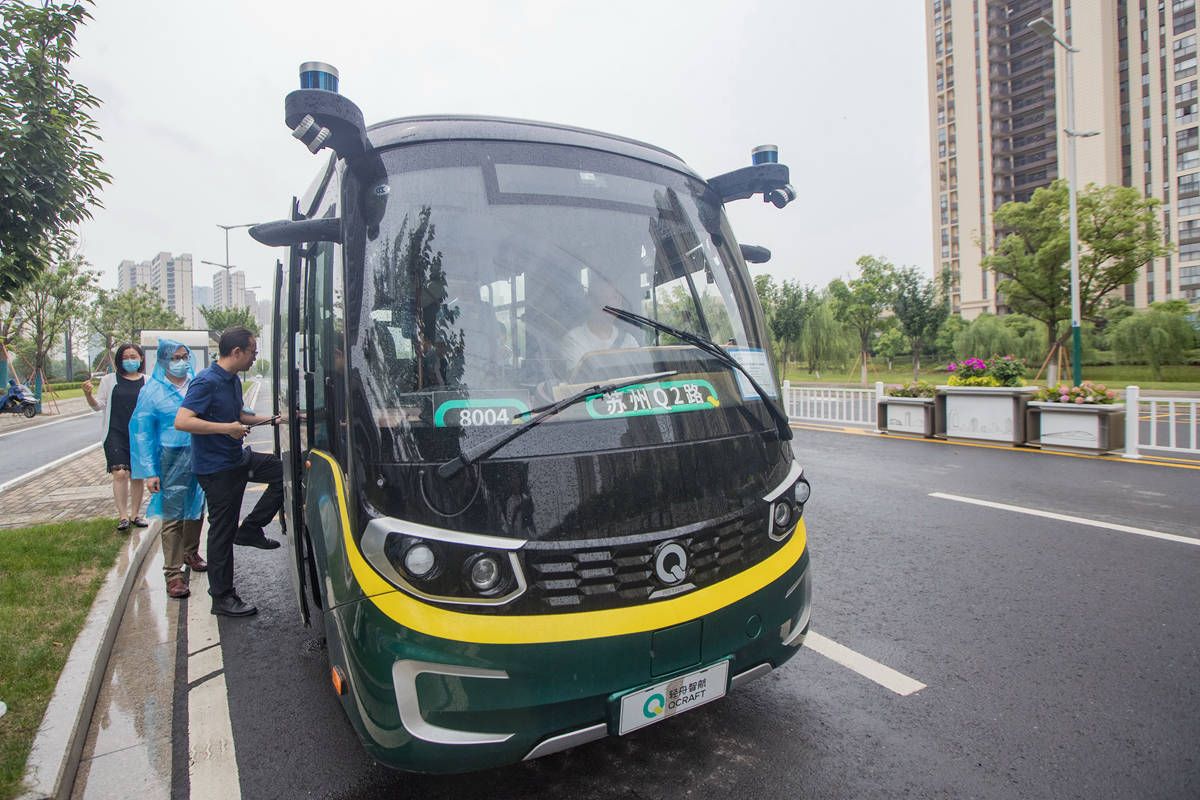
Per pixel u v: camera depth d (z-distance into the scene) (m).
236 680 3.63
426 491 2.14
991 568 4.97
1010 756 2.76
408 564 2.09
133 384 6.50
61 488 9.23
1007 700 3.19
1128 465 8.80
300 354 3.72
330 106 2.31
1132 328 34.50
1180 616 4.06
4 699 3.21
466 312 2.40
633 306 2.75
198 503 5.11
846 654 3.68
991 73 70.75
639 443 2.37
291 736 3.08
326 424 2.87
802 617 2.75
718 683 2.41
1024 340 37.12
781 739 2.92
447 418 2.22
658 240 2.92
